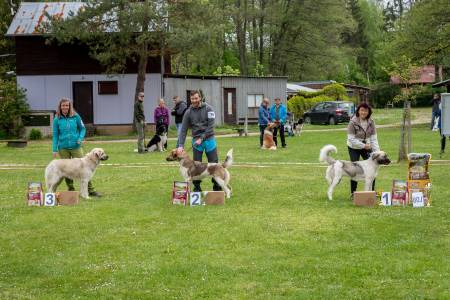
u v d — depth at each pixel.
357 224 8.35
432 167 14.49
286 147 21.75
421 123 35.88
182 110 19.28
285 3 56.59
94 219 9.03
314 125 39.75
